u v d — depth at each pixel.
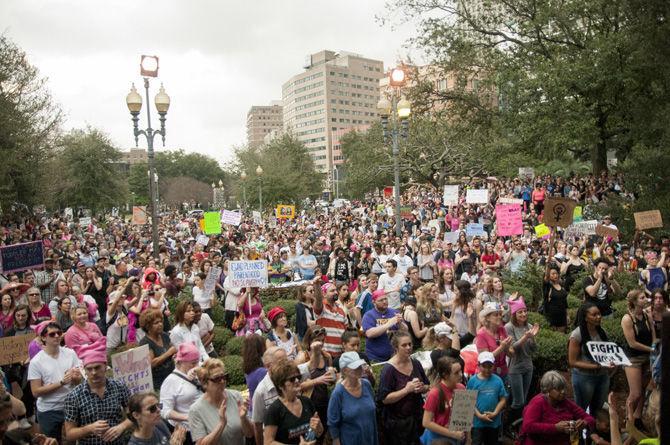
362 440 5.52
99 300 12.48
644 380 7.23
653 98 21.62
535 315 11.36
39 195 30.28
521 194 28.41
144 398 4.95
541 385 5.94
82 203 55.41
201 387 5.95
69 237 30.11
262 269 10.80
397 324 8.31
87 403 5.32
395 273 11.86
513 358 7.32
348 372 5.52
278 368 5.17
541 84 22.42
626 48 21.11
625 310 11.29
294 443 5.16
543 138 23.17
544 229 18.52
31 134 26.72
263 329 10.62
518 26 26.34
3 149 24.14
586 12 23.52
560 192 26.08
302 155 74.38
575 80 22.22
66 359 6.64
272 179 52.38
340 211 41.81
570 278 13.47
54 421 6.39
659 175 18.67
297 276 17.19
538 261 15.10
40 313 9.31
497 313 7.22
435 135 39.03
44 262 12.44
